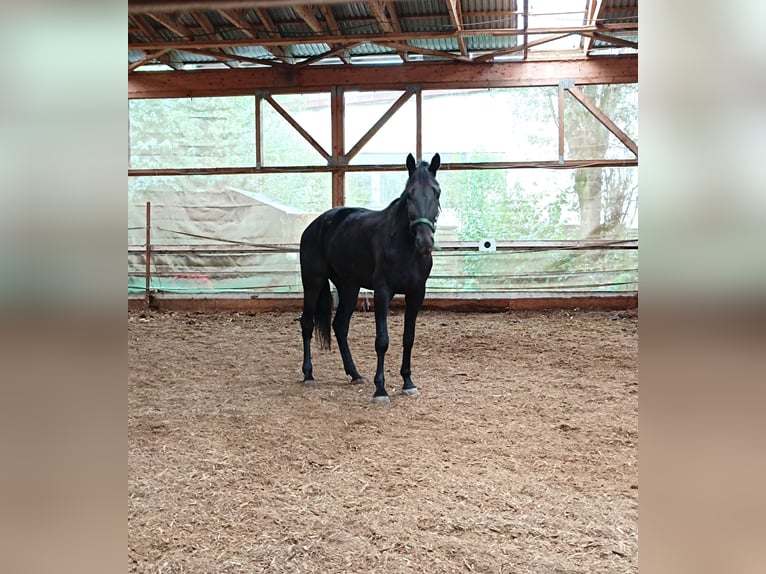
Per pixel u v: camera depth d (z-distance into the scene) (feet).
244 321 31.17
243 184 35.29
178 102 35.19
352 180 34.81
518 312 32.71
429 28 31.35
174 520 8.96
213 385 17.85
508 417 14.33
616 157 32.91
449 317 31.19
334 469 11.04
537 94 33.22
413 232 14.97
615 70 32.27
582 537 8.34
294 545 8.18
